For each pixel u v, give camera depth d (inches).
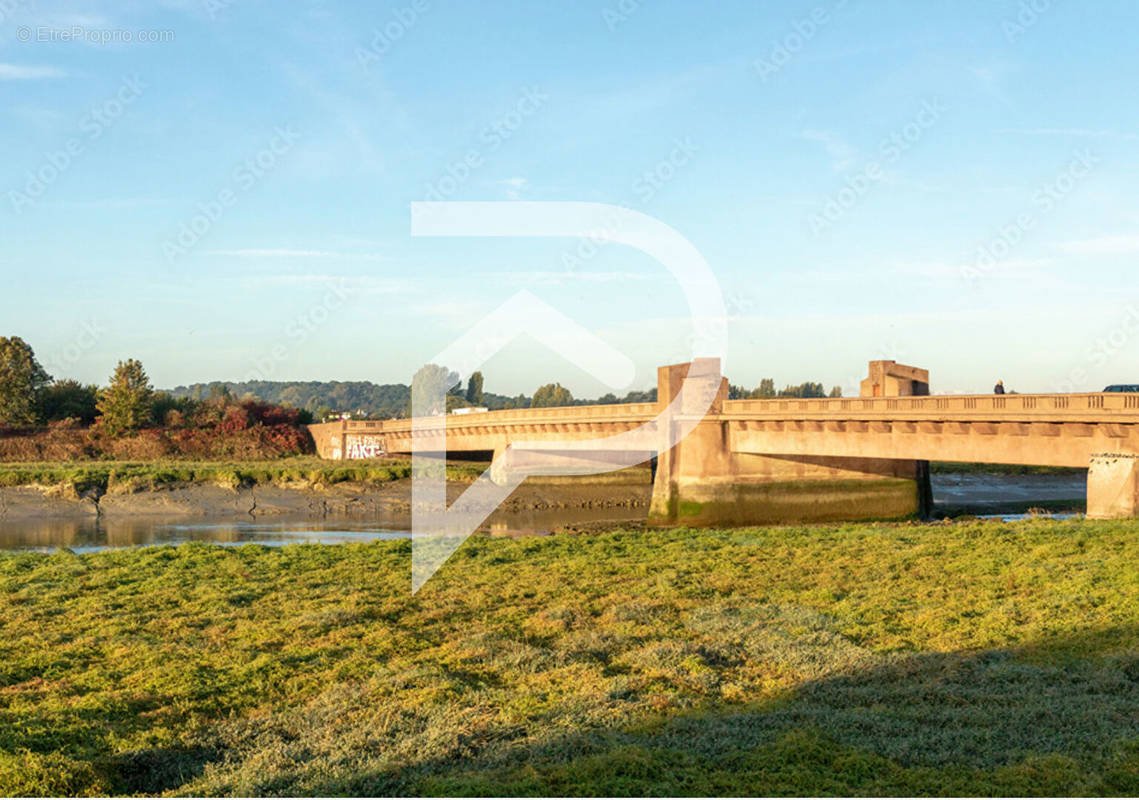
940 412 1985.7
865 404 2167.8
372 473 3270.2
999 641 890.7
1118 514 1695.4
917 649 881.5
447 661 887.7
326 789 551.8
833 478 2549.2
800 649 877.8
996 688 733.9
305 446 4284.0
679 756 582.6
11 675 867.4
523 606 1167.0
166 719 726.5
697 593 1203.9
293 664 889.5
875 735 618.8
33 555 1728.6
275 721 711.1
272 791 553.0
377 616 1126.4
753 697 739.4
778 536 1814.7
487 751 611.2
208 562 1633.9
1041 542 1507.1
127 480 2999.5
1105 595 1070.4
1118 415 1668.3
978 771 545.0
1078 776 529.0
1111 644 860.6
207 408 4485.7
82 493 2903.5
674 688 764.0
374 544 1828.2
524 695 750.5
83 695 801.6
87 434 4052.7
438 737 636.1
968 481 3501.5
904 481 2623.0
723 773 546.9
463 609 1150.3
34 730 669.9
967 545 1531.7
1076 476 3614.7
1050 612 999.0
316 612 1135.0
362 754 615.2
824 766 560.4
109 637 1029.8
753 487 2481.5
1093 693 712.4
